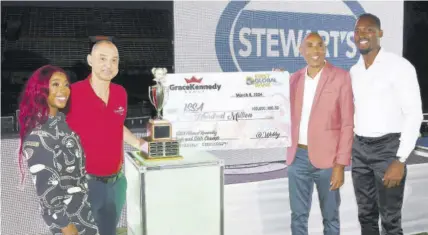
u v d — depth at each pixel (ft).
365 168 7.62
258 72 7.82
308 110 7.48
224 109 7.75
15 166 7.41
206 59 8.27
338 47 9.11
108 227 6.68
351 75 7.70
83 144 6.48
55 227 4.72
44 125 4.78
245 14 8.46
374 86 7.40
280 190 7.79
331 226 7.54
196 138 7.69
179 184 5.99
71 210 4.96
